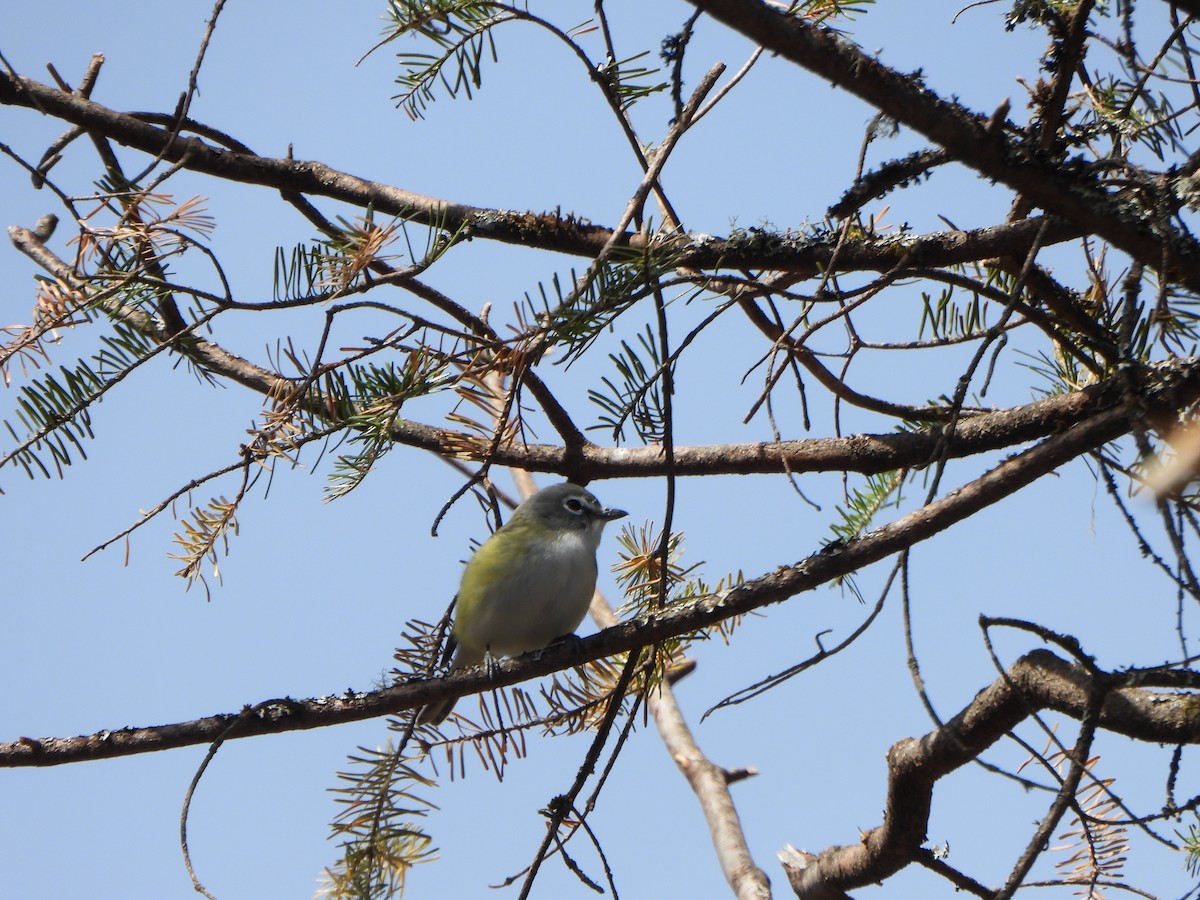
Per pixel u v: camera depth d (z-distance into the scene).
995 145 5.91
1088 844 7.57
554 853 7.45
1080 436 6.82
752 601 7.45
